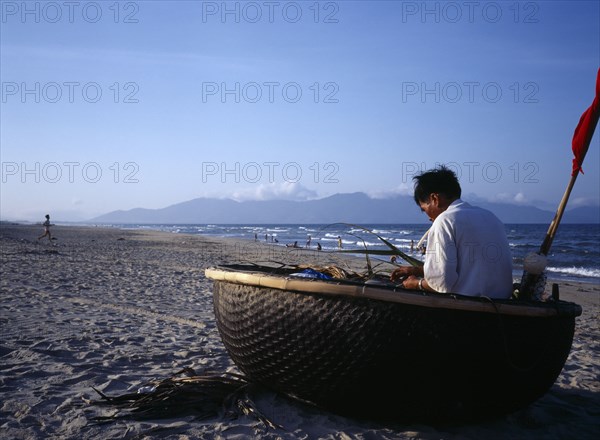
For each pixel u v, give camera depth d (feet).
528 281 10.68
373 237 212.23
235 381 11.83
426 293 9.07
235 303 10.73
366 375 9.48
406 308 9.11
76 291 30.14
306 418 10.53
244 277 10.41
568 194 10.53
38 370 13.61
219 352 16.48
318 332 9.55
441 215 10.27
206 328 20.95
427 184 11.04
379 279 12.44
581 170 10.40
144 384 12.65
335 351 9.48
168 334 19.25
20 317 21.18
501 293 10.36
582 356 18.51
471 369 9.34
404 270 11.64
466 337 9.13
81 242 107.76
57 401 11.39
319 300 9.57
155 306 26.30
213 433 9.73
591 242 171.12
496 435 10.21
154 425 10.09
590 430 10.84
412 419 10.06
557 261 96.89
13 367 13.87
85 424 10.07
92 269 44.45
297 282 9.61
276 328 10.01
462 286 10.09
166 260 62.59
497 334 9.24
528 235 231.91
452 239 10.02
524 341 9.45
